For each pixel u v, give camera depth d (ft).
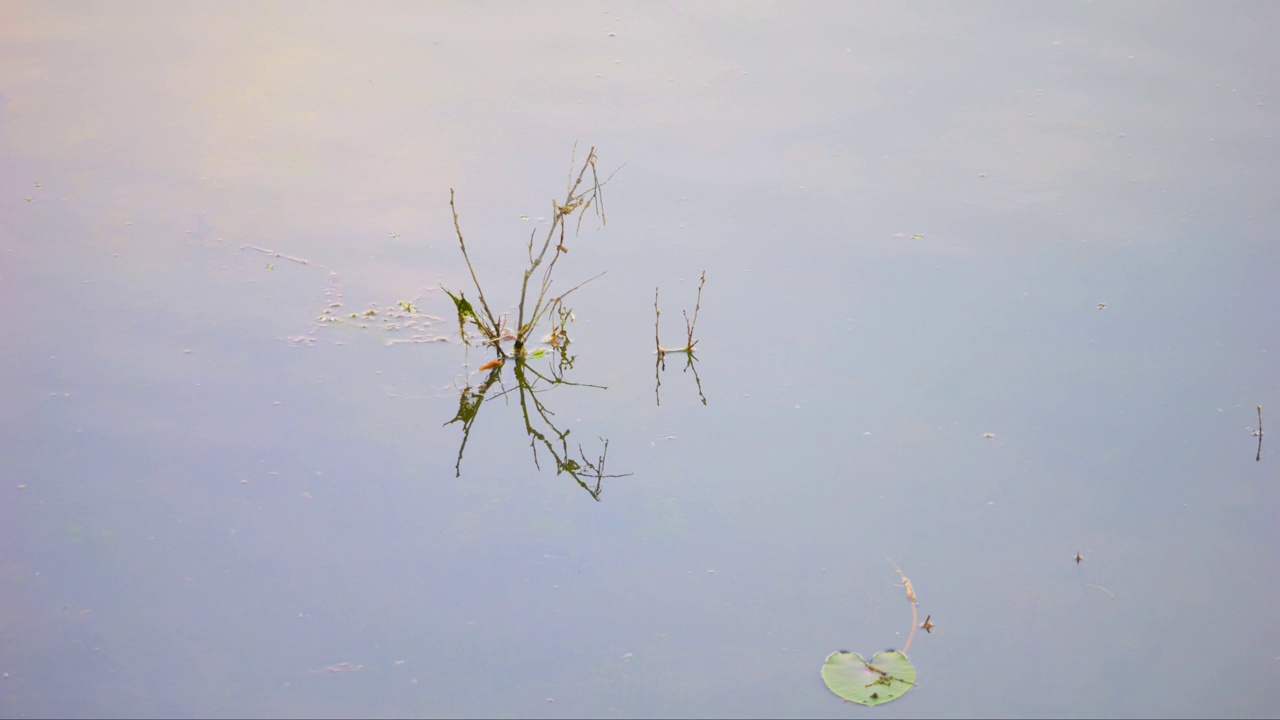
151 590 13.19
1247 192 20.47
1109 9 26.89
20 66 24.13
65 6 26.86
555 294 18.17
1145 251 19.10
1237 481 14.87
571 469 15.14
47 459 14.89
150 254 18.81
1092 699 12.17
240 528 14.02
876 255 19.04
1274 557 13.83
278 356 16.83
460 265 18.66
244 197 20.20
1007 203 20.30
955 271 18.67
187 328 17.30
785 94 23.43
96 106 22.75
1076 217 19.92
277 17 26.37
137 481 14.64
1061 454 15.30
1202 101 23.18
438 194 20.33
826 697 12.13
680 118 22.56
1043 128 22.36
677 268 18.74
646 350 17.21
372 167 21.02
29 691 11.98
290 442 15.37
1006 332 17.44
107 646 12.51
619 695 12.14
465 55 24.73
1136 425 15.72
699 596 13.34
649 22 26.25
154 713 11.80
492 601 13.23
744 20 26.40
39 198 20.04
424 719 11.83
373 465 15.06
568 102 23.02
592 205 20.11
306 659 12.46
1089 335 17.34
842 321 17.70
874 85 23.76
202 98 23.11
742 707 12.00
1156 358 16.88
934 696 12.16
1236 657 12.64
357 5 26.91
